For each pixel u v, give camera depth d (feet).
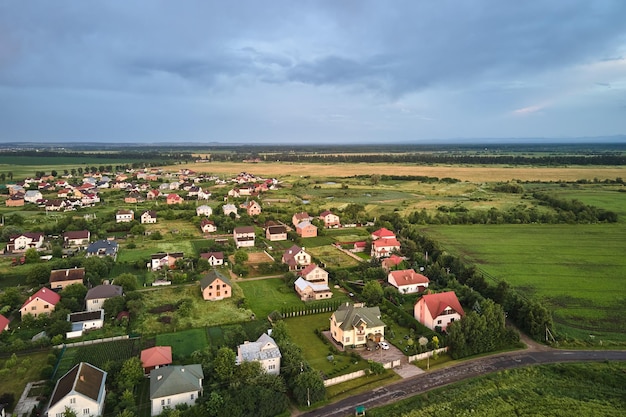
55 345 291.99
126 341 303.07
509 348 302.66
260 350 264.72
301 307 361.51
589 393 248.93
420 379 263.08
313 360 282.97
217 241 576.20
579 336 318.04
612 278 438.81
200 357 270.67
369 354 293.43
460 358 289.53
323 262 490.90
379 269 441.27
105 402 232.53
